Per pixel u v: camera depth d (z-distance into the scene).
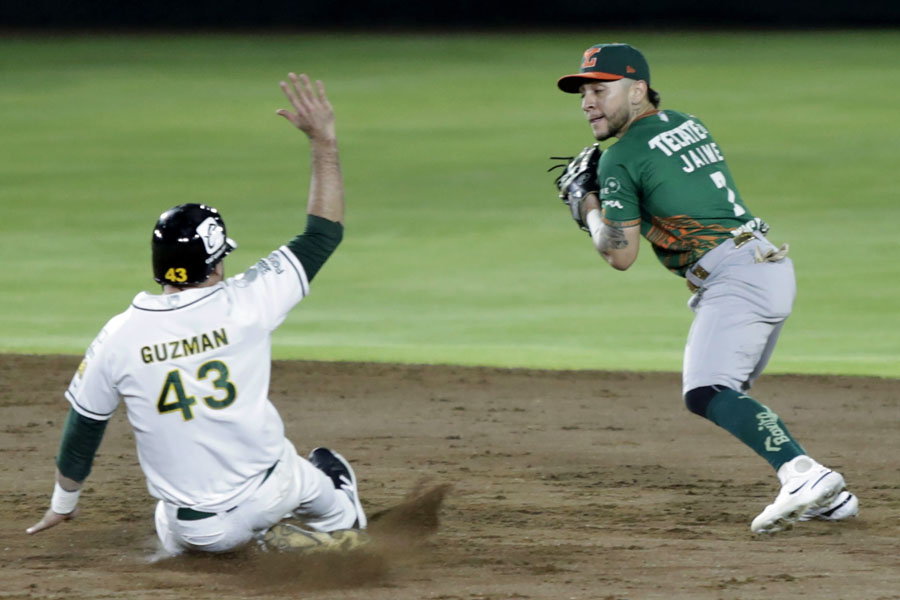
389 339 41.66
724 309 17.64
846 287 50.62
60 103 108.12
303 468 15.55
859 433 26.73
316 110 14.99
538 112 102.81
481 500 20.12
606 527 17.98
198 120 101.06
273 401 30.84
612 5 153.62
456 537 17.19
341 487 16.47
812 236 62.75
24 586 14.52
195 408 14.56
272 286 14.85
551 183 78.06
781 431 17.00
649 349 39.59
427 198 74.31
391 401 30.84
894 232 63.34
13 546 17.06
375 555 15.27
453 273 54.75
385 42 141.38
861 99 105.00
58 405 30.09
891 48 130.38
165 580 14.70
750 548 16.39
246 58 130.62
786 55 127.69
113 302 48.44
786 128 94.56
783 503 16.59
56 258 58.00
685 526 18.05
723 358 17.52
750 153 86.56
